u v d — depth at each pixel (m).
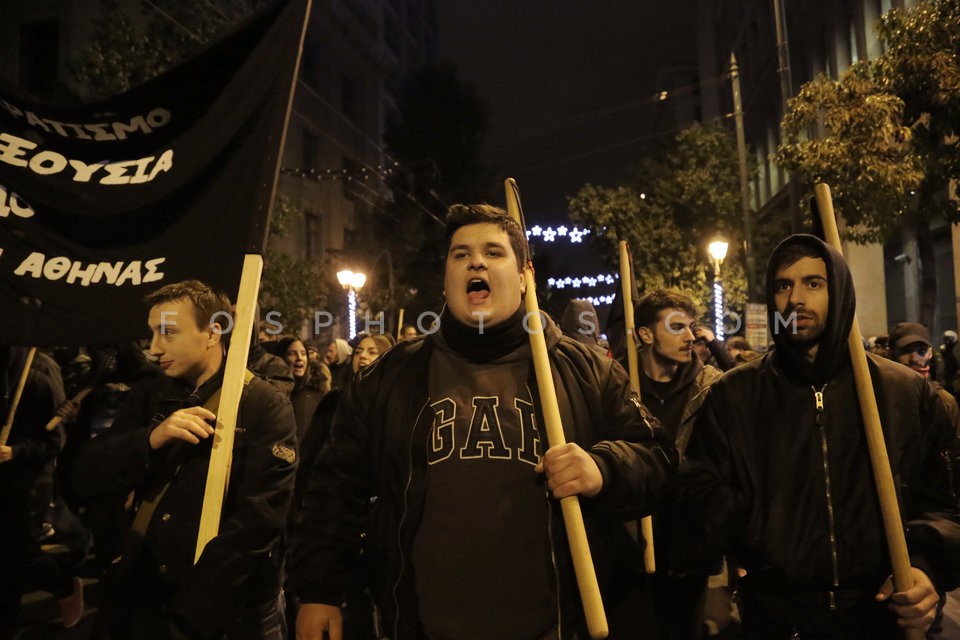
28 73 19.48
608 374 2.39
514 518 2.13
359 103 37.09
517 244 2.35
